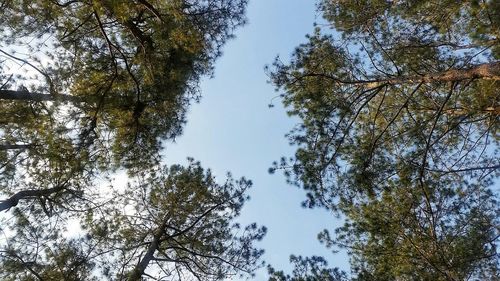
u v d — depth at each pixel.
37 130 9.84
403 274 9.08
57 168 10.20
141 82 11.73
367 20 10.14
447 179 9.41
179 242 12.13
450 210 9.09
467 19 9.12
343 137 10.45
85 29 11.03
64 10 9.88
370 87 10.66
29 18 9.57
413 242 9.05
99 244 10.54
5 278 8.99
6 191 10.20
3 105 10.03
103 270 10.13
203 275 11.88
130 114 11.58
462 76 8.64
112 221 11.33
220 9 11.52
